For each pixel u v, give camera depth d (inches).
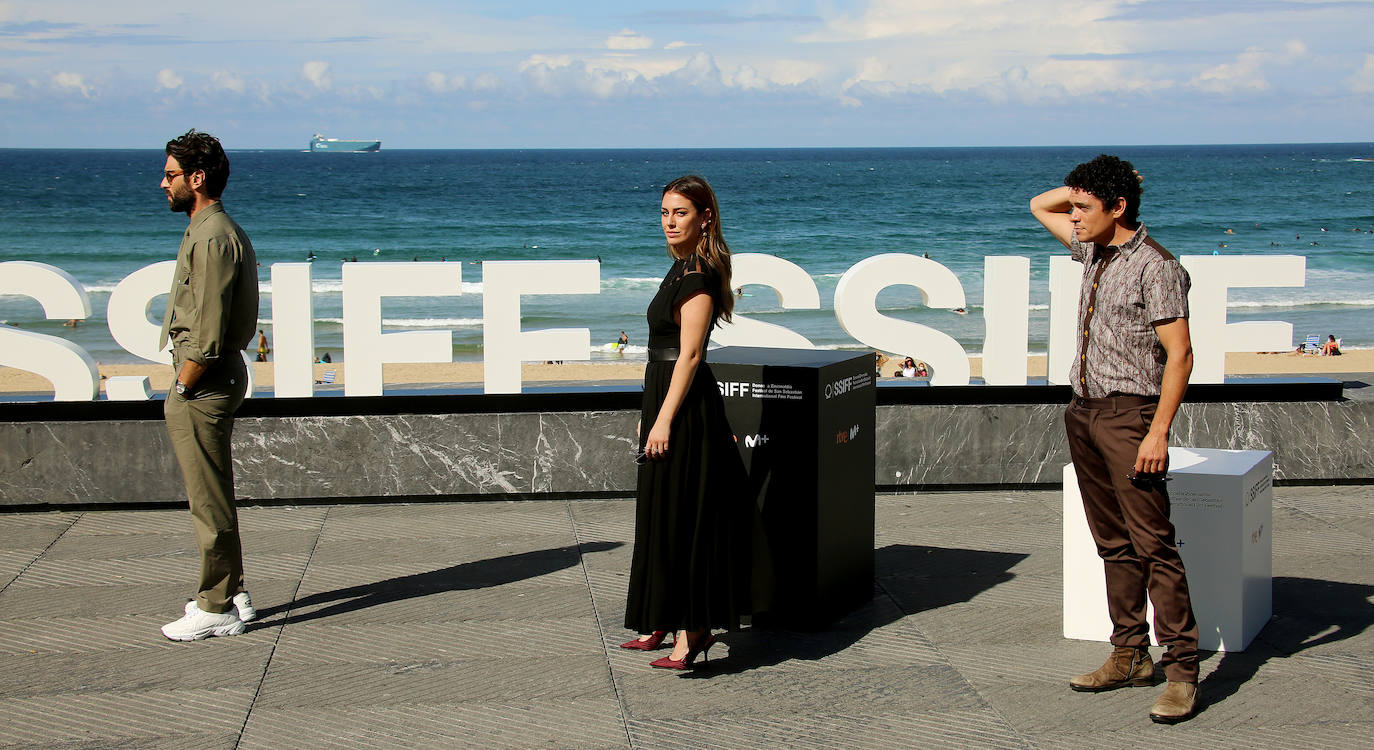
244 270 156.0
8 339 223.8
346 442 232.1
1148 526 131.9
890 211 2672.2
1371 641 156.3
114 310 226.5
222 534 157.9
